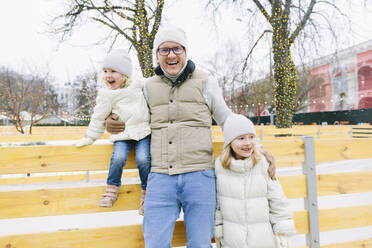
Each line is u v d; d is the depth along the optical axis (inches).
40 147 64.3
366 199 141.0
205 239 54.4
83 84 659.4
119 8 328.8
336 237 100.0
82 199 65.8
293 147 75.4
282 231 57.9
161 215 54.7
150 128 63.4
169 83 61.6
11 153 63.2
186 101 60.1
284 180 74.0
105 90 64.2
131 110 61.5
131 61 67.0
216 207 62.6
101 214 121.7
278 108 330.6
